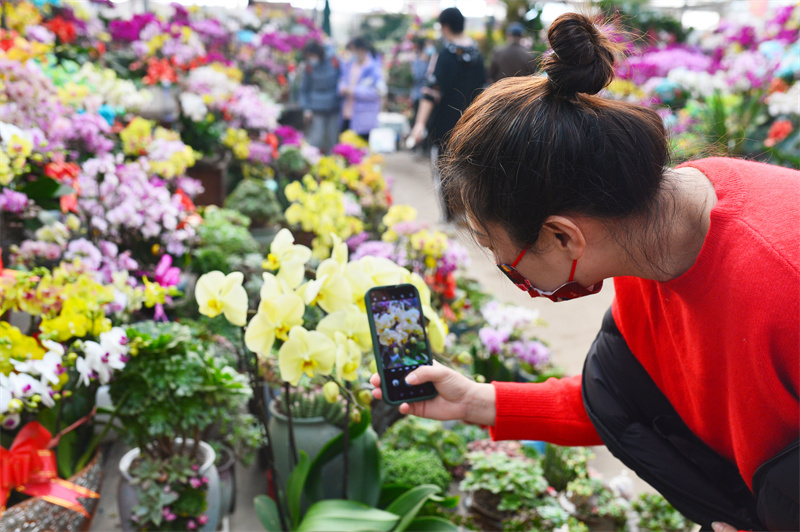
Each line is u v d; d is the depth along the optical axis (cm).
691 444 110
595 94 86
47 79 208
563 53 79
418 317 122
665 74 601
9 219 211
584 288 92
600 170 80
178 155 279
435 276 284
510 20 717
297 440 174
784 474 83
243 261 283
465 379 121
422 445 229
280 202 441
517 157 81
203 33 548
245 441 197
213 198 408
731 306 80
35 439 144
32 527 145
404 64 1182
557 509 202
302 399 185
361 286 137
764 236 78
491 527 209
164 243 264
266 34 687
